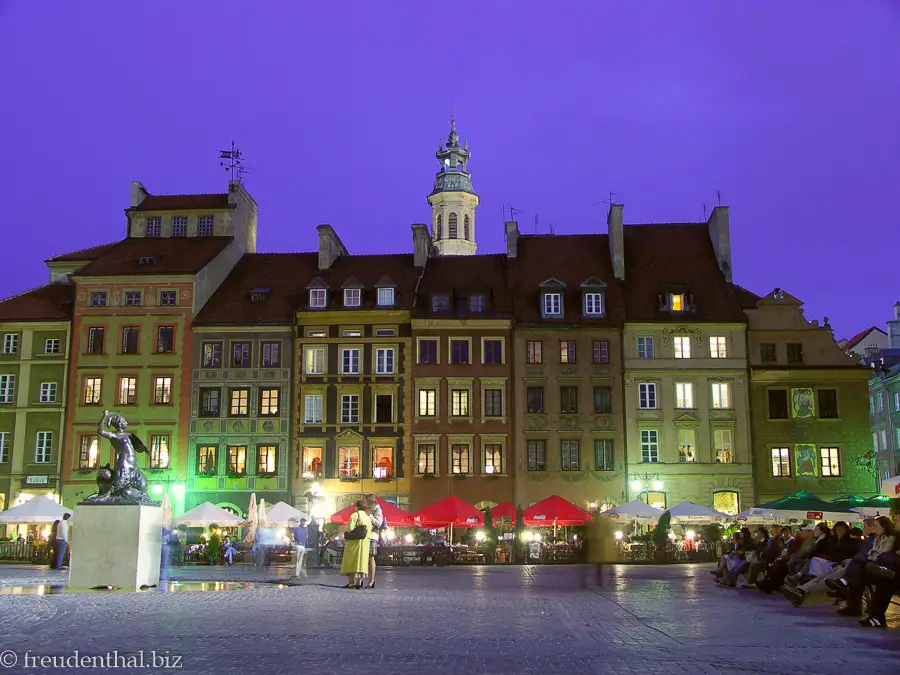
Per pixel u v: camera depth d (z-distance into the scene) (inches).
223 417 2292.1
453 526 2170.3
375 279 2449.6
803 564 826.8
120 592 773.3
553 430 2276.1
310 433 2278.5
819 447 2263.8
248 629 528.1
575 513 1808.6
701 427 2267.5
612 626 567.8
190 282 2345.0
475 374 2293.3
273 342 2317.9
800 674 402.0
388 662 418.9
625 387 2285.9
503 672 397.1
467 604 705.0
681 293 2343.8
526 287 2427.4
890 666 424.8
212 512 1718.8
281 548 1662.2
